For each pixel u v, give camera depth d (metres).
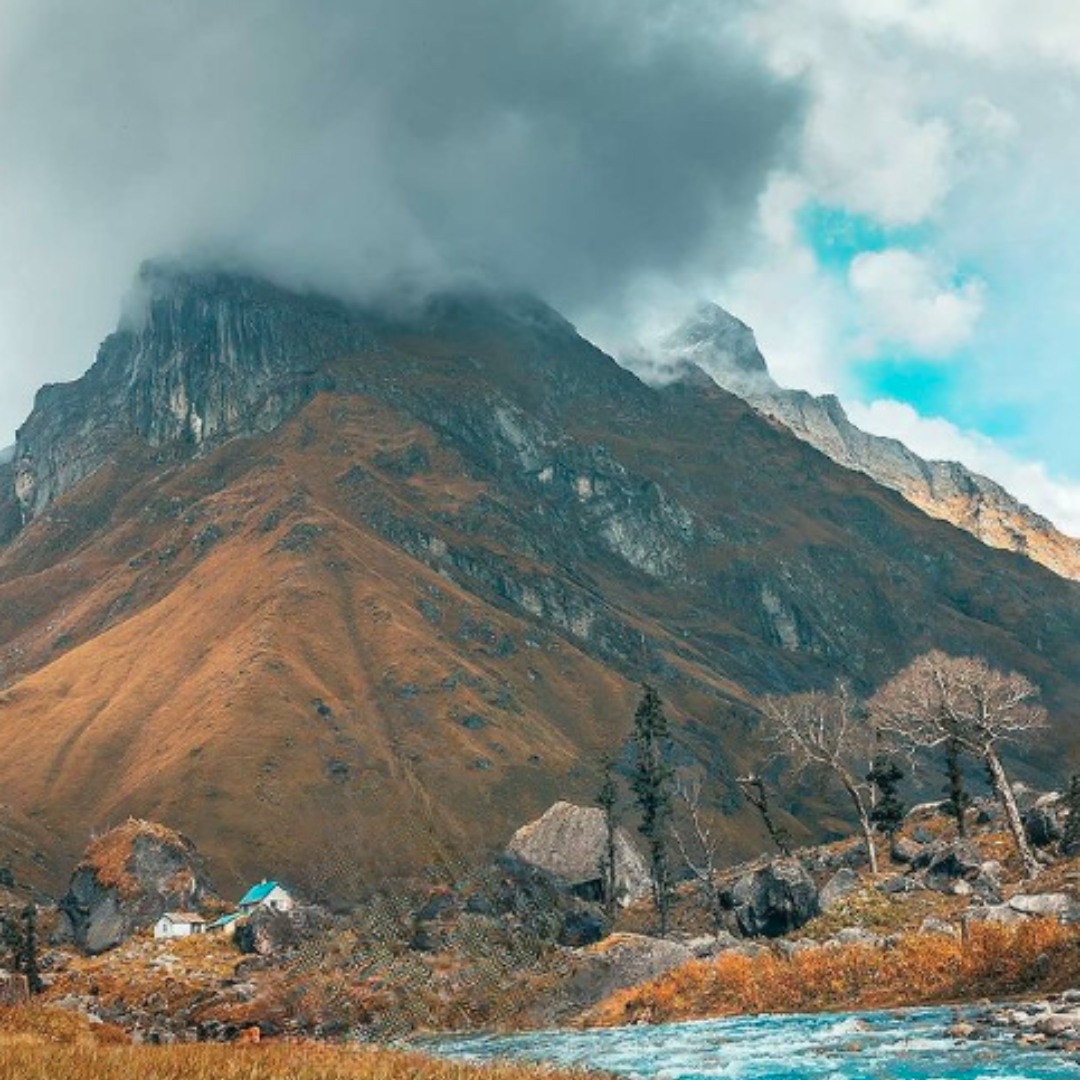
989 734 68.50
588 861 109.81
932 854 73.06
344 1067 22.03
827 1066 29.17
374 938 72.06
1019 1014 33.16
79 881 129.50
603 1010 53.53
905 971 44.34
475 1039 49.53
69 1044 25.66
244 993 66.94
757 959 51.12
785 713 87.56
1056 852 66.56
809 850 95.94
